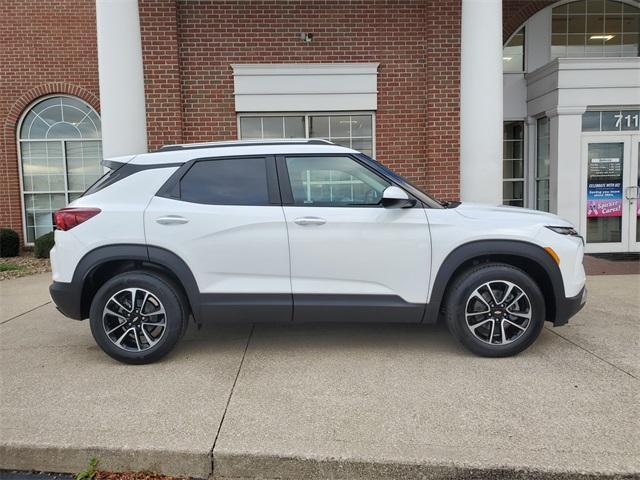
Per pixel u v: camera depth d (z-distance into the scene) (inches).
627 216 374.6
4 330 213.3
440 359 169.2
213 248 164.7
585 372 156.3
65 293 166.2
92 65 460.8
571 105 358.6
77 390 148.7
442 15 316.5
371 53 325.1
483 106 307.9
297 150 172.6
